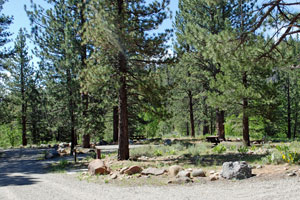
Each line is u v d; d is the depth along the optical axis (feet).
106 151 59.72
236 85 47.78
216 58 31.58
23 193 22.38
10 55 72.43
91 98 68.23
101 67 37.19
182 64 72.38
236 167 23.61
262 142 59.57
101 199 19.24
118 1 40.42
